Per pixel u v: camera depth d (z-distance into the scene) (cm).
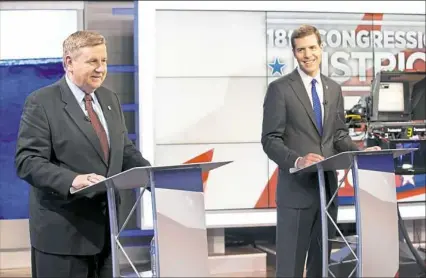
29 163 242
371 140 441
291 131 341
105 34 547
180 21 533
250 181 541
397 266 278
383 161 280
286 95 340
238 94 541
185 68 535
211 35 538
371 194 276
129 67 536
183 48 534
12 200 510
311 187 335
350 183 542
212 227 525
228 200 538
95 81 253
